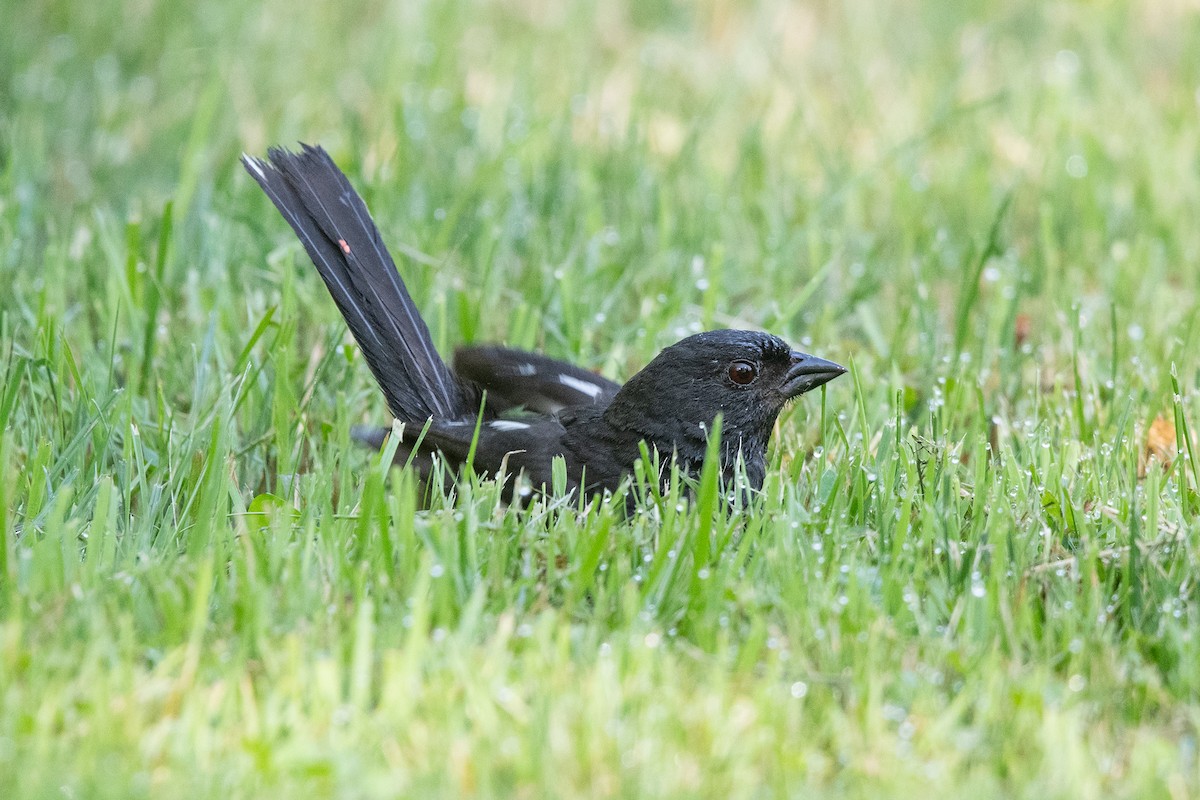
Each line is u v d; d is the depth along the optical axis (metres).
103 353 10.13
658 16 20.84
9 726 5.52
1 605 6.56
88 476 8.23
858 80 17.80
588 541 7.08
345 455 8.61
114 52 18.39
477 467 8.57
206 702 5.70
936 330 11.15
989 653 6.36
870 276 12.41
